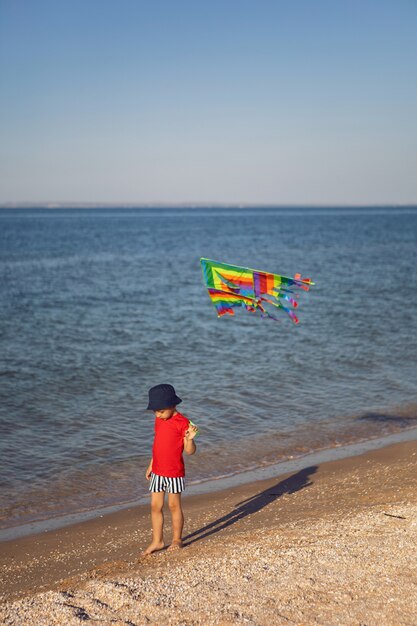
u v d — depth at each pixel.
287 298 6.58
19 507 8.23
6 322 23.36
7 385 14.65
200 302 29.36
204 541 6.39
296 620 4.24
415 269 43.19
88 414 12.43
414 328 22.00
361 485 8.13
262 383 14.82
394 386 14.59
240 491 8.57
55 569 6.16
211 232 113.12
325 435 11.23
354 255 56.53
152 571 5.36
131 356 17.78
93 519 7.82
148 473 6.36
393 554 5.23
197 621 4.30
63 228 130.75
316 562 5.17
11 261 52.00
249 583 4.85
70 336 20.77
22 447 10.55
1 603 5.19
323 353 18.11
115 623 4.34
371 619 4.21
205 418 12.20
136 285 36.09
